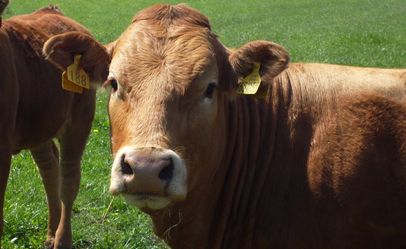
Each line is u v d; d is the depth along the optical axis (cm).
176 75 486
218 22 3972
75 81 550
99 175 1001
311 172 545
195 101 490
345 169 538
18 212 840
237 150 566
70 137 849
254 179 566
